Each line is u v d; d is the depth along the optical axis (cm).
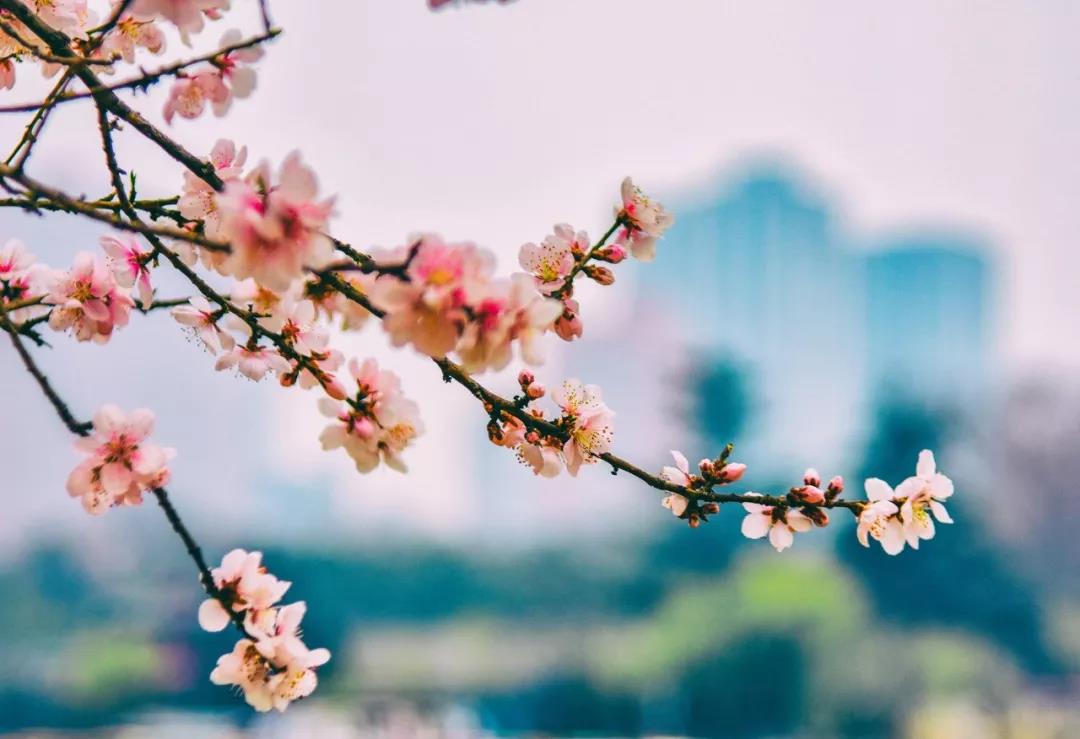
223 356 238
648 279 11631
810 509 242
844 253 12138
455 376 234
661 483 240
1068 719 3262
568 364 7719
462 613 5994
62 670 4347
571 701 3697
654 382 7375
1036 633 4491
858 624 3525
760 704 3269
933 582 4250
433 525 7075
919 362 11269
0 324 209
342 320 230
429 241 174
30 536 6106
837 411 11556
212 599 228
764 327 11481
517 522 7981
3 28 203
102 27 198
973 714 3247
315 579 5175
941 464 4506
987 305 12300
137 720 3716
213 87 231
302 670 229
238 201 175
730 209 11594
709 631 3419
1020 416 5528
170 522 226
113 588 5803
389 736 3303
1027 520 5288
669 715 3431
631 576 5175
